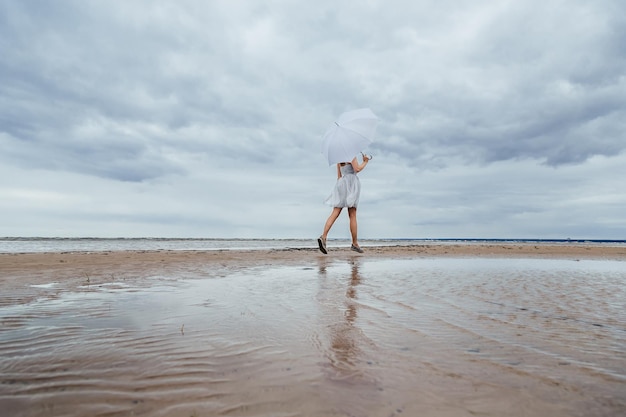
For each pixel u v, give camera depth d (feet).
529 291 13.20
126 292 12.26
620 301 11.48
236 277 16.16
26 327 7.92
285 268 20.04
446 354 6.38
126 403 4.49
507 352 6.51
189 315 9.07
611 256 37.42
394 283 14.67
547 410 4.38
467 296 11.98
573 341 7.20
